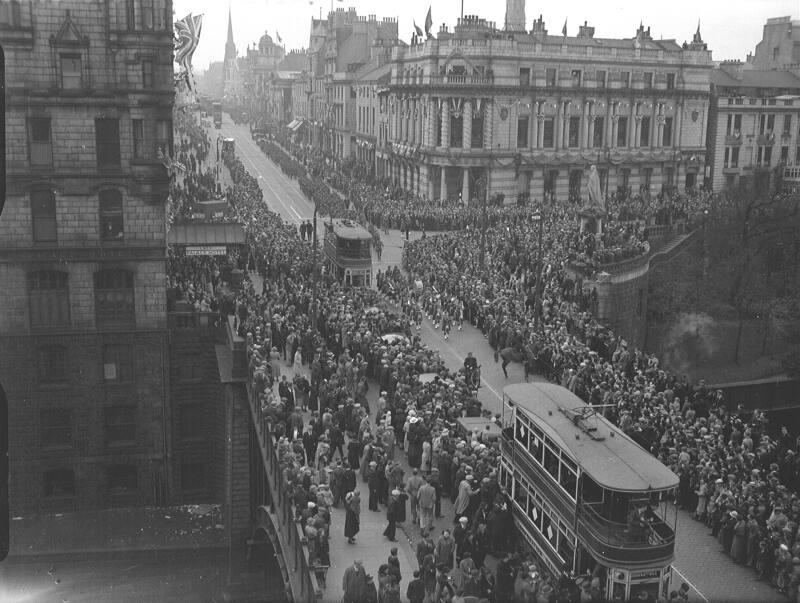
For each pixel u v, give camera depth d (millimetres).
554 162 116562
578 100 117500
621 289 66812
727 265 82062
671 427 32844
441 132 114125
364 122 154625
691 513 30766
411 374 39125
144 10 46188
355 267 66125
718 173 128125
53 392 49125
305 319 48906
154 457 51000
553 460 24859
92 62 46344
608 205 103750
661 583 22406
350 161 153500
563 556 24281
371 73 153250
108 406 50062
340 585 24375
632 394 36906
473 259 71688
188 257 64750
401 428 34344
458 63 112188
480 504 27406
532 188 116688
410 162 123188
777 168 110062
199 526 48719
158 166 47750
